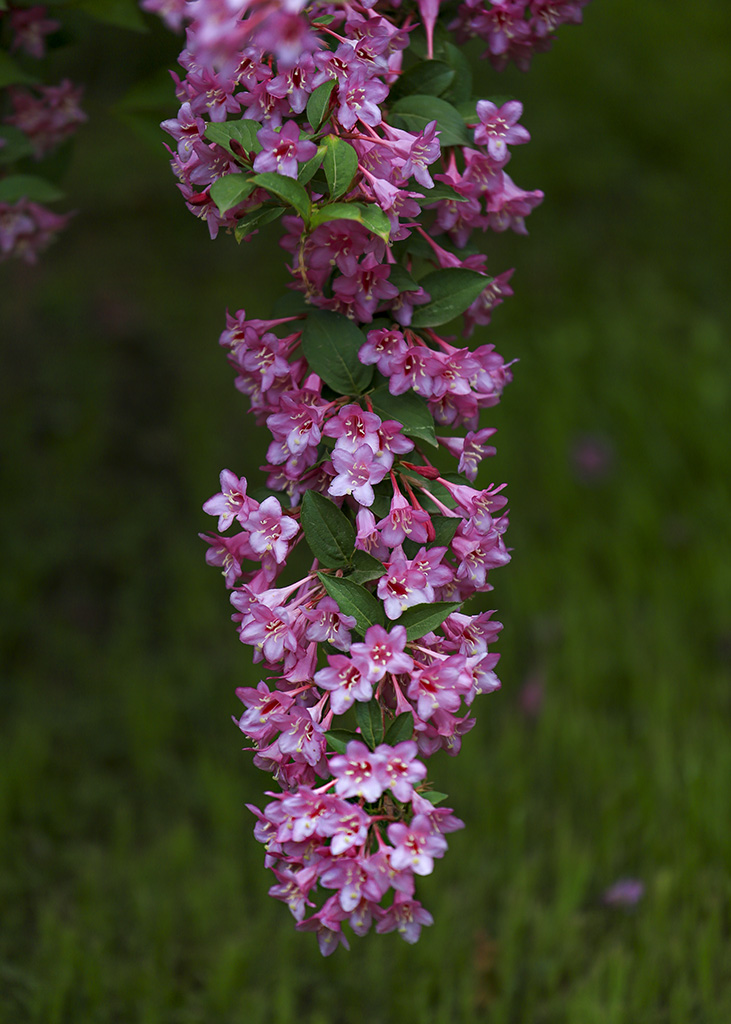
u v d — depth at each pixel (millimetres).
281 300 1637
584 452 4934
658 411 5133
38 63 2316
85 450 5129
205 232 6754
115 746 3758
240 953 2752
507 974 2674
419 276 1782
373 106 1380
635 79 7332
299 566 4203
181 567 4547
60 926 2908
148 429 5375
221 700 3900
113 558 4668
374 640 1325
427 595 1400
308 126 1406
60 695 4012
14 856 3184
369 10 1416
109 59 5613
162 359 5805
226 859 3105
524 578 4312
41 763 3529
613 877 3064
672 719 3574
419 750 1494
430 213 1699
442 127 1615
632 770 3354
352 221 1388
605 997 2660
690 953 2732
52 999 2584
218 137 1365
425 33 1749
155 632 4379
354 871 1329
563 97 7246
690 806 3057
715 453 4766
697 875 2902
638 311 5914
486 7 1736
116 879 3160
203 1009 2693
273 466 1602
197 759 3664
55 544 4656
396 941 2838
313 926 1459
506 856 3127
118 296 6223
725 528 4422
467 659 1462
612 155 6957
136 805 3547
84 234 6664
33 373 5531
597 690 3799
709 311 5992
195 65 1426
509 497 4816
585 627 4027
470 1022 2578
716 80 7328
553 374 5422
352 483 1421
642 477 4805
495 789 3309
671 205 6668
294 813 1354
